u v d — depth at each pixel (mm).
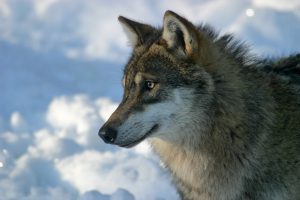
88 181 17906
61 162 18688
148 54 13125
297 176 12766
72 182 18078
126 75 13289
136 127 12773
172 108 12773
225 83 12812
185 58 12781
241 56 13453
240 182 12852
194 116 12766
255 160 12695
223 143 12789
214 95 12695
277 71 13906
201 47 12766
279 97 13242
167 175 16594
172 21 12734
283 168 12727
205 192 13195
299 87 13508
